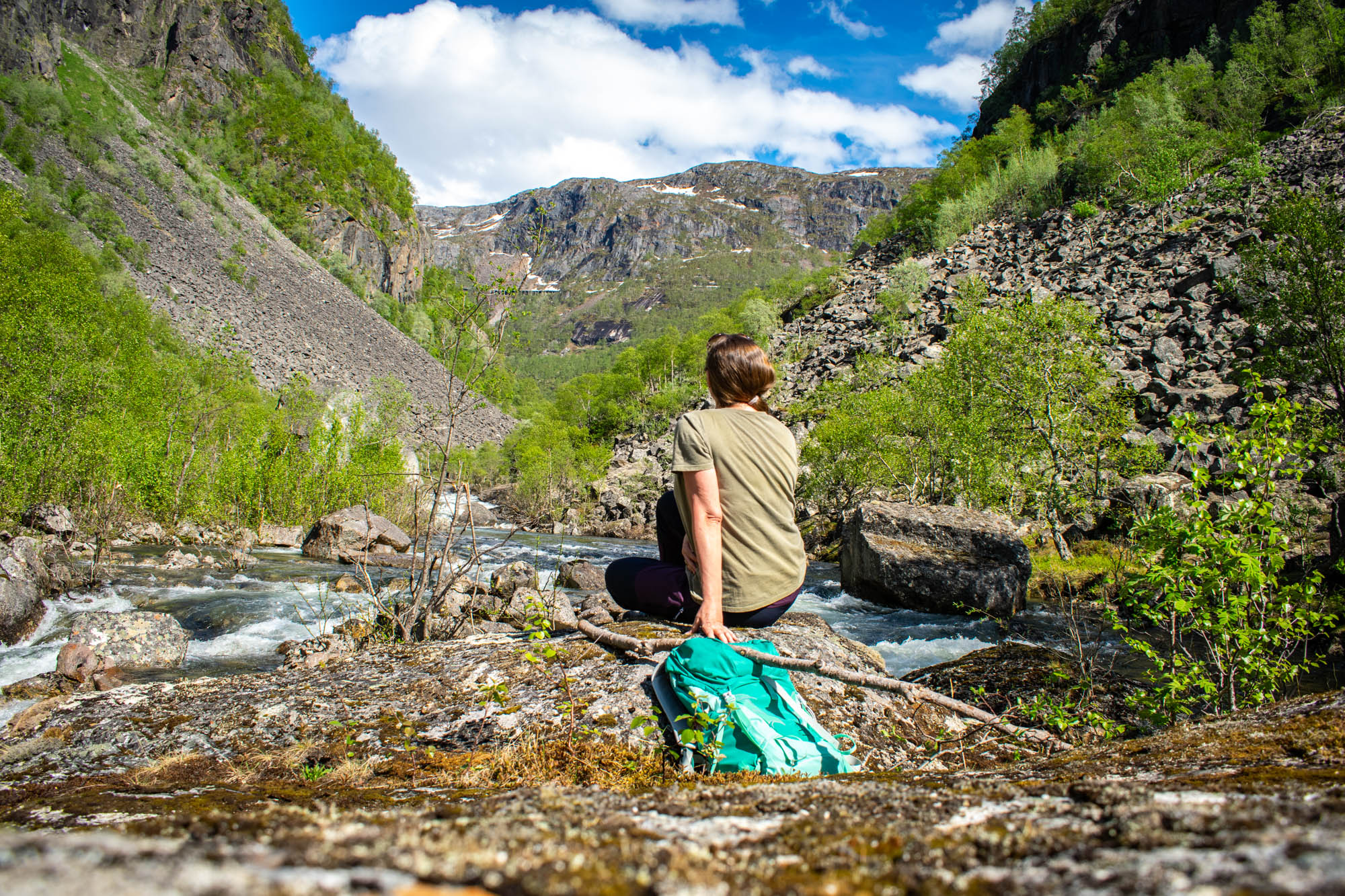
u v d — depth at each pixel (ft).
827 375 149.07
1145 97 191.93
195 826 2.30
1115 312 109.19
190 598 35.32
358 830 2.29
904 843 2.46
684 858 2.27
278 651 27.27
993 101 343.05
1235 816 2.23
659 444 166.30
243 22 446.19
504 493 150.00
